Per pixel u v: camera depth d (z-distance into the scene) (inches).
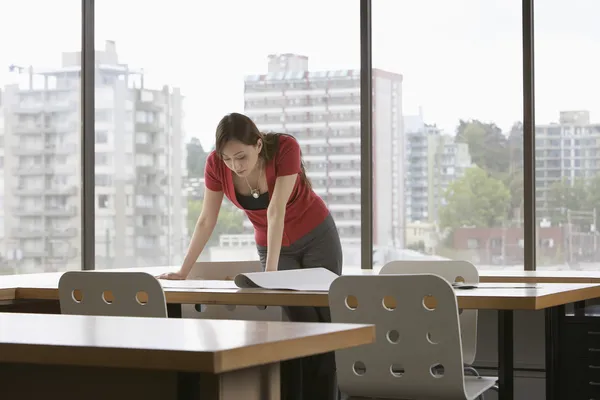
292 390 113.2
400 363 111.1
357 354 113.7
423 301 108.7
